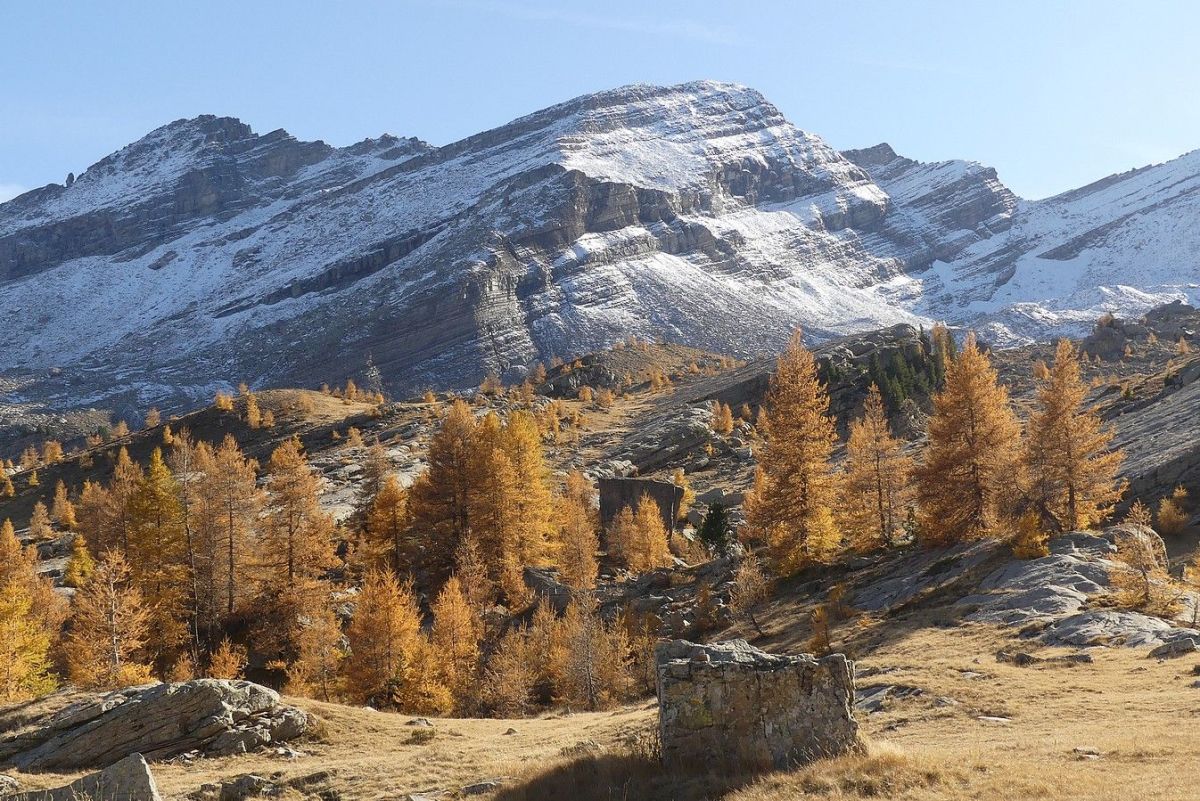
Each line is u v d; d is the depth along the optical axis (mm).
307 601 78438
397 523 93875
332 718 41281
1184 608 50938
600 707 59562
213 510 81188
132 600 62469
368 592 62469
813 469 80250
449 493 93500
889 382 159000
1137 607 51625
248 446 183125
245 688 39875
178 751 37125
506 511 92312
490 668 68312
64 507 140750
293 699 42375
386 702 59969
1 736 37781
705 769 25656
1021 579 59688
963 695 36969
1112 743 26203
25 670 57969
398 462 155750
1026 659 43625
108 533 95375
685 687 26672
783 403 81688
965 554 69250
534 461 97375
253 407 192375
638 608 79562
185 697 38500
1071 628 48281
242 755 37000
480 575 79812
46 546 120750
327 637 63312
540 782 27219
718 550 96688
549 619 72562
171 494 82375
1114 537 64625
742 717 26312
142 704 38031
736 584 75000
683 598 79812
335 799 30656
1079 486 71562
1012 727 31516
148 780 25734
